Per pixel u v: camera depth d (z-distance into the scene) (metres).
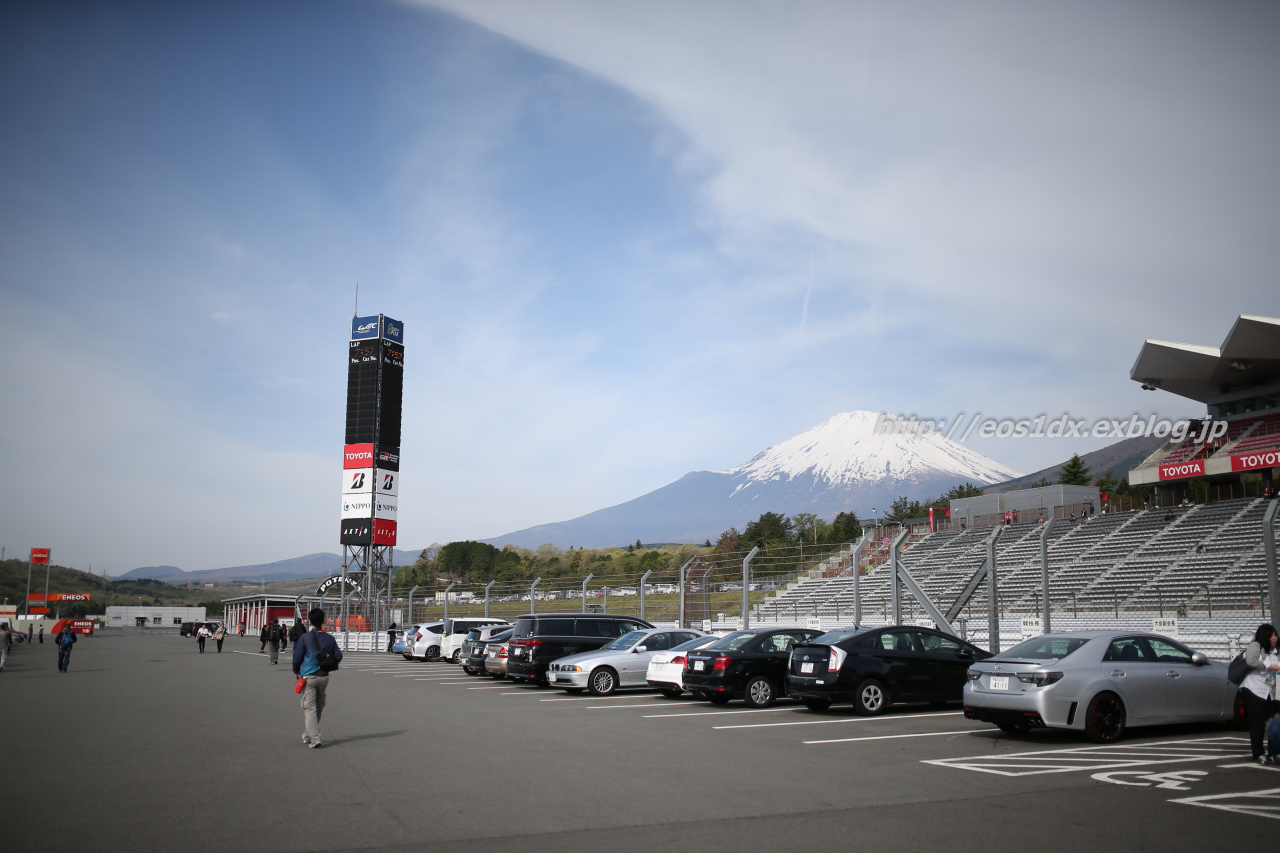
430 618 49.69
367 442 59.22
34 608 138.25
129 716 15.92
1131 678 11.80
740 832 7.13
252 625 93.31
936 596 35.19
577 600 35.81
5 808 8.14
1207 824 7.30
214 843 6.89
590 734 13.05
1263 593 29.05
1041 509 48.44
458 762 10.56
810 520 73.00
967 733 12.74
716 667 16.92
